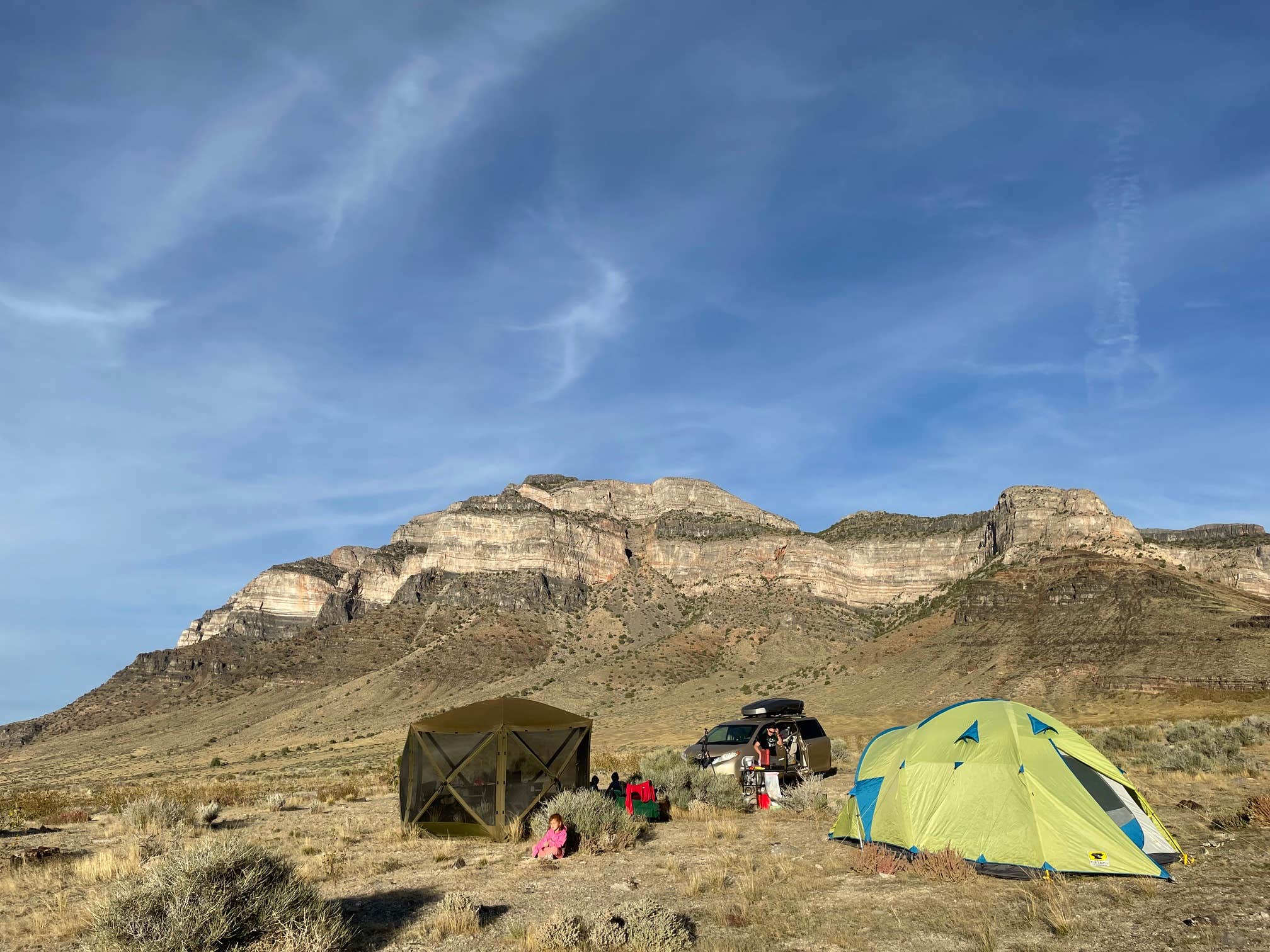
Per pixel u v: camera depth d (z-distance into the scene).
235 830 18.70
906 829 12.98
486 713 17.59
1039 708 94.94
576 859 13.80
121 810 24.56
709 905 10.55
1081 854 11.36
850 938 8.91
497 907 10.77
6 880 13.09
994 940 8.69
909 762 13.58
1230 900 9.61
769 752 23.14
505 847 15.10
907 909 9.94
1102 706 88.69
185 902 8.85
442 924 9.78
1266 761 23.55
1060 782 12.10
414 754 17.30
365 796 26.69
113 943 8.54
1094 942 8.48
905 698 113.38
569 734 17.75
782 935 9.13
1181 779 20.42
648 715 125.94
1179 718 66.50
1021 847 11.67
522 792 16.69
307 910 9.41
